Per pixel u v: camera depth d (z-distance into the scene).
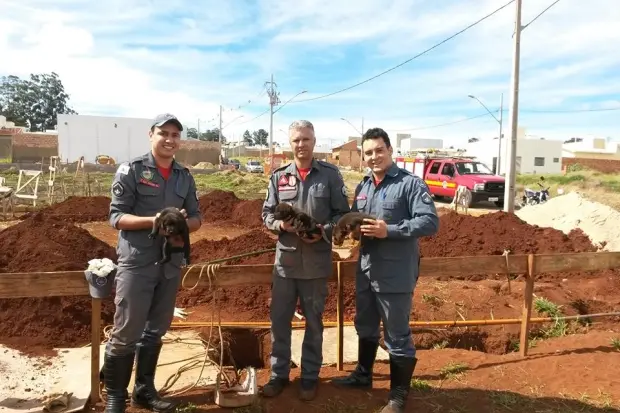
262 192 27.91
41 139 56.44
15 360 4.48
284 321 4.16
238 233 13.84
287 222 3.79
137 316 3.57
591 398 4.25
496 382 4.56
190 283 4.36
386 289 3.88
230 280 4.40
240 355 5.57
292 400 4.09
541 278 8.64
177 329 5.50
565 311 6.40
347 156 67.06
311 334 4.13
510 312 6.23
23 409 3.67
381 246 3.92
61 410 3.69
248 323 5.37
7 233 7.71
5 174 34.75
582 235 11.09
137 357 3.85
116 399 3.62
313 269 3.99
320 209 4.04
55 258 6.82
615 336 5.67
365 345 4.29
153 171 3.66
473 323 5.36
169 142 3.63
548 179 37.59
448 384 4.52
